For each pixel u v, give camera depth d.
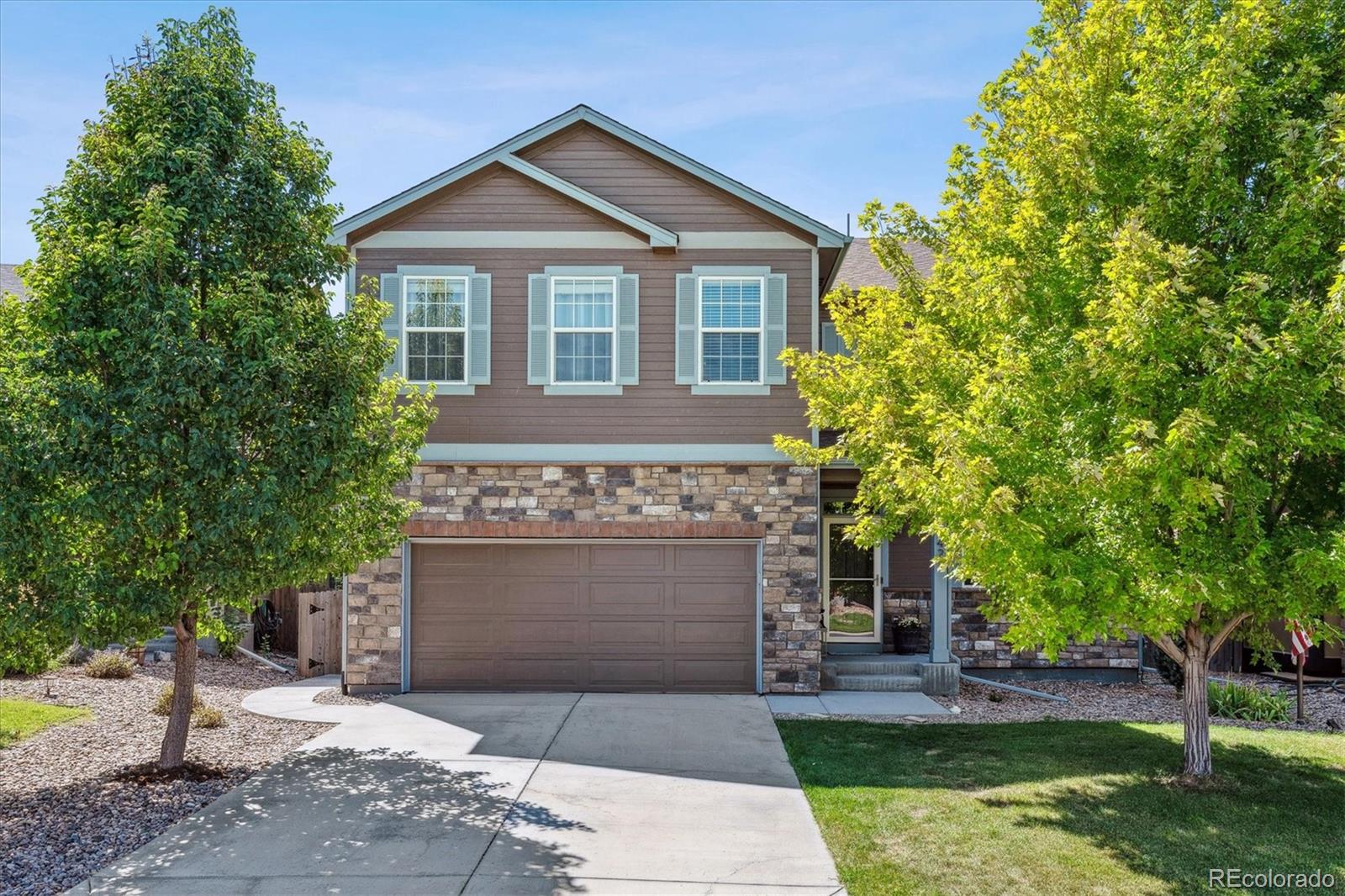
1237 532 7.16
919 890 6.01
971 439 7.76
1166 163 7.80
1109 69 8.21
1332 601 7.19
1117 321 6.95
